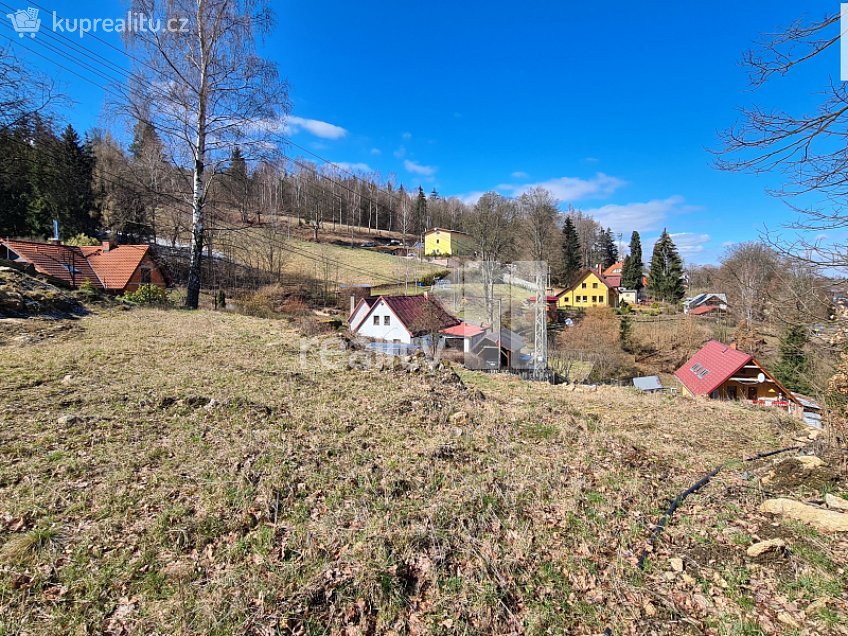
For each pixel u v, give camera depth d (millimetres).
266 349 8742
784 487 4410
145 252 21062
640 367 27906
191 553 2758
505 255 41281
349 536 3029
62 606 2277
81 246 22641
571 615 2557
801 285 4910
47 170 19438
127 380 5820
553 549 3182
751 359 15734
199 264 14266
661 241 47062
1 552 2584
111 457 3758
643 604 2672
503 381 12086
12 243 17641
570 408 8336
